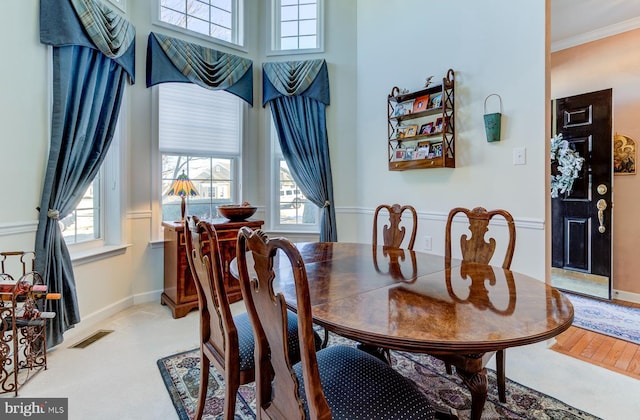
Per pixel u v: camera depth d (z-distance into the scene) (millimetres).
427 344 919
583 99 3426
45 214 2186
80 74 2391
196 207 3537
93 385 1835
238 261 1038
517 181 2455
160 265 3279
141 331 2549
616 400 1726
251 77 3762
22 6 2090
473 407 1128
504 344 912
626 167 3268
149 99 3143
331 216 3789
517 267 2463
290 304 1200
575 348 2314
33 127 2164
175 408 1651
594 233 3367
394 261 1896
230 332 1282
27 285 1801
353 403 1008
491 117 2512
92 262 2668
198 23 3498
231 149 3719
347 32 3801
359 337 984
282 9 3975
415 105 3072
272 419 1024
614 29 3301
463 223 2805
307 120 3775
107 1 2697
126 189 3004
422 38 3092
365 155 3701
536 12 2326
